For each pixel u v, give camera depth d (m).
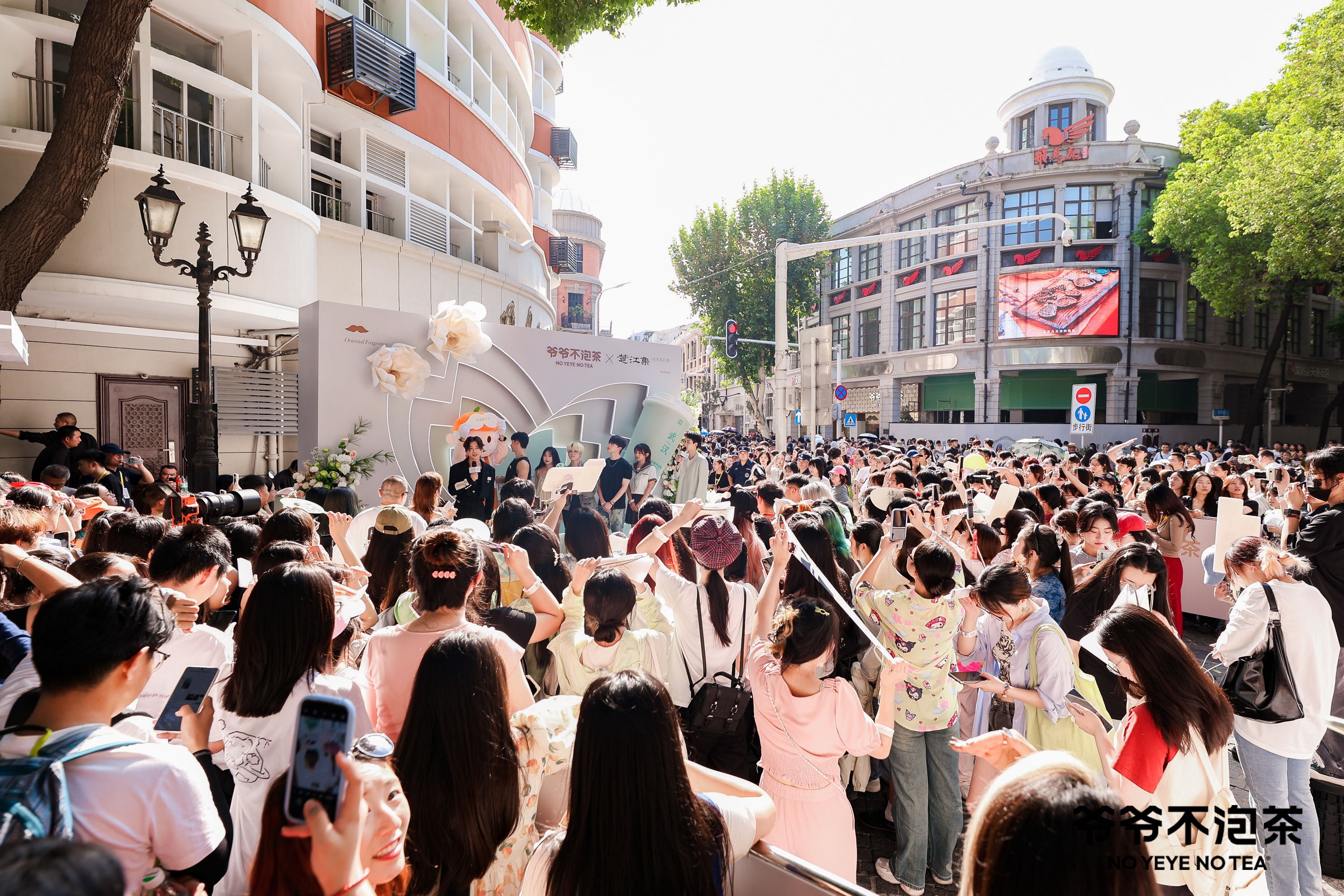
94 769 1.59
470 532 3.08
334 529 4.15
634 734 1.59
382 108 13.59
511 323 17.02
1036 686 3.42
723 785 2.05
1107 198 34.44
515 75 20.64
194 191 8.83
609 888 1.54
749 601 3.68
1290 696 3.05
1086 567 5.02
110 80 6.39
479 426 9.34
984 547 5.00
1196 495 8.35
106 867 0.95
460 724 1.90
